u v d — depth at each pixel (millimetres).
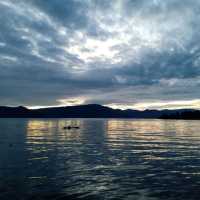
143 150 33750
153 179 17594
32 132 73688
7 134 63250
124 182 16766
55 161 24578
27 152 31172
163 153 30797
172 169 20984
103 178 17781
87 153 30562
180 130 90438
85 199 13391
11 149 34125
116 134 68250
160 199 13469
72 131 82062
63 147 37094
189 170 20594
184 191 14852
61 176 18266
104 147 37406
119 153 30656
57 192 14461
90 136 60438
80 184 16172
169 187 15648
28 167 21500
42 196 13742
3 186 15586
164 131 84188
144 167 21797
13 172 19516
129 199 13438
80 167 21625
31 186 15609
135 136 60688
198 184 16344
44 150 33312
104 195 14047
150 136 61000
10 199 13219
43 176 18250
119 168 21328
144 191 14805
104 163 23688
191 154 29938
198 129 98375
